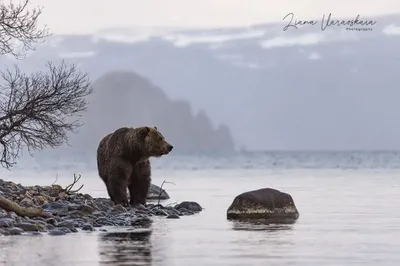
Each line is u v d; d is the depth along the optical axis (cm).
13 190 7975
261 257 4806
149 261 4616
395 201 9700
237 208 7494
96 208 7288
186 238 5759
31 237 5719
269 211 7494
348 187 13038
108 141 8006
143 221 7006
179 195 11112
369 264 4553
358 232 6228
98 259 4672
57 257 4750
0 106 7969
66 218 6681
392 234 6075
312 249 5175
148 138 7775
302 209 8488
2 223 6041
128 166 7869
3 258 4706
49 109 8075
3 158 8356
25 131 8088
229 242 5531
